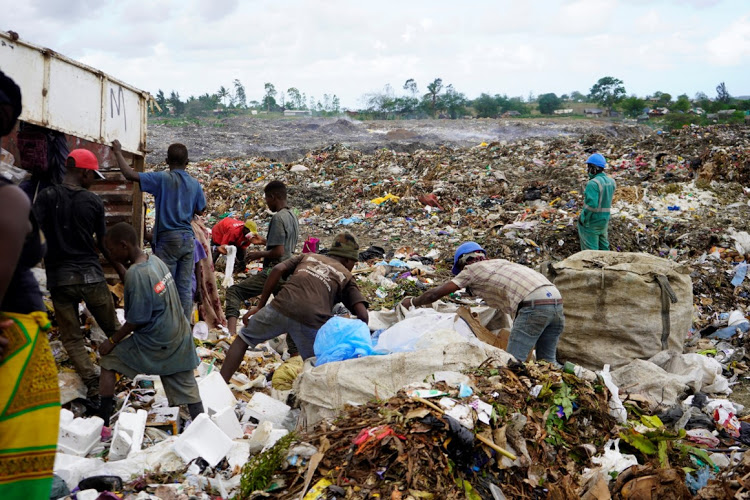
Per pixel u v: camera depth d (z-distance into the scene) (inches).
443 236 467.5
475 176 625.9
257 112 4001.0
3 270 76.2
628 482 145.1
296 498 128.3
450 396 153.4
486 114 4025.6
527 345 201.6
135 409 184.7
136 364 165.6
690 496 142.1
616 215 484.1
